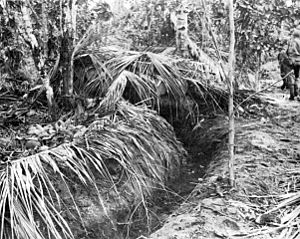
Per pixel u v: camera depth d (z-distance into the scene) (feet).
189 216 11.00
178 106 19.49
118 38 23.09
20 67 17.93
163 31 23.32
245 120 19.36
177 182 14.96
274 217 10.67
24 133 14.58
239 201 11.57
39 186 11.56
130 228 12.10
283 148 15.35
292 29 23.58
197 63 20.53
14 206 10.59
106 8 22.98
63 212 11.49
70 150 12.88
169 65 19.77
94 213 11.94
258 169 13.53
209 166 15.15
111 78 18.53
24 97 17.31
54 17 17.04
